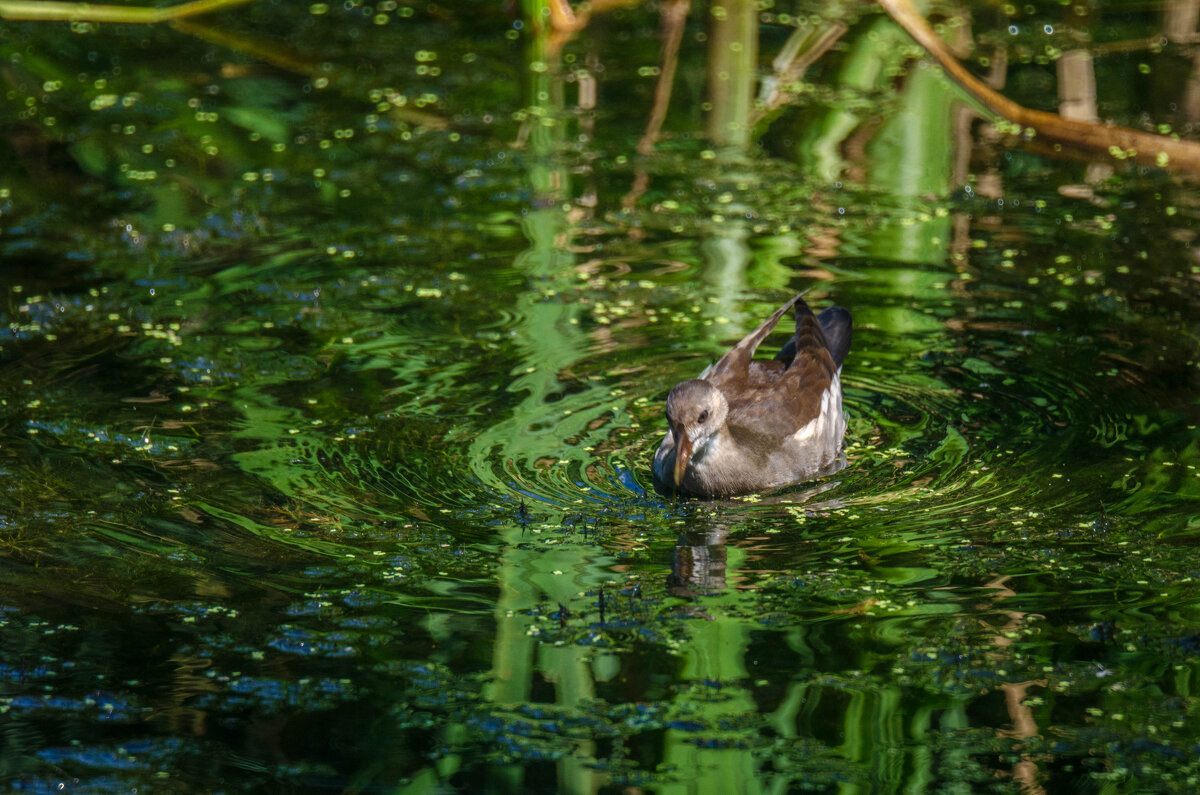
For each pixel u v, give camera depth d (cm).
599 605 1038
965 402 1338
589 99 2062
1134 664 952
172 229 1708
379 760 877
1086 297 1508
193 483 1208
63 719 913
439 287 1574
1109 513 1137
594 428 1306
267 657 980
